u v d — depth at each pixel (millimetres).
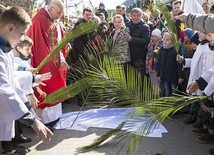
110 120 5262
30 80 3570
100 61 2570
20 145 4262
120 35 5961
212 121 4309
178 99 2303
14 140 4160
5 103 2328
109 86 2453
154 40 6160
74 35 2793
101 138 2686
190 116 5238
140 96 2465
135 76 2484
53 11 4781
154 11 7172
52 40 4777
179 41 5262
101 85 2463
